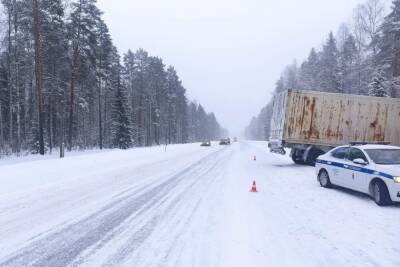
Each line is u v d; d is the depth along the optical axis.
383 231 6.96
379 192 9.35
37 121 36.75
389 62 36.31
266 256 5.49
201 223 7.37
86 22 34.31
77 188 11.49
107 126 58.19
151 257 5.40
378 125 19.94
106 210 8.48
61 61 34.62
